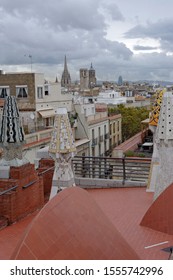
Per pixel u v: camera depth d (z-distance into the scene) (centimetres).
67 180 1405
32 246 728
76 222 779
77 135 5738
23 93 5128
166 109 1284
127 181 1819
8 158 1339
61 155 1395
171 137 1280
